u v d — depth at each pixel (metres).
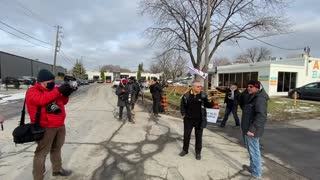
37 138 3.89
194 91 5.91
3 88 33.19
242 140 7.91
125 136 7.83
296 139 8.23
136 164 5.44
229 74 31.31
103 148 6.49
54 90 3.95
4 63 43.59
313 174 5.29
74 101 19.62
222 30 23.48
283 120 11.93
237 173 5.15
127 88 10.34
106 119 10.87
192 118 5.89
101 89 39.44
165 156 6.03
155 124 10.03
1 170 4.92
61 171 4.71
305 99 21.56
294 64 28.03
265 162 5.97
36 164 4.11
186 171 5.16
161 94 12.89
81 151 6.19
